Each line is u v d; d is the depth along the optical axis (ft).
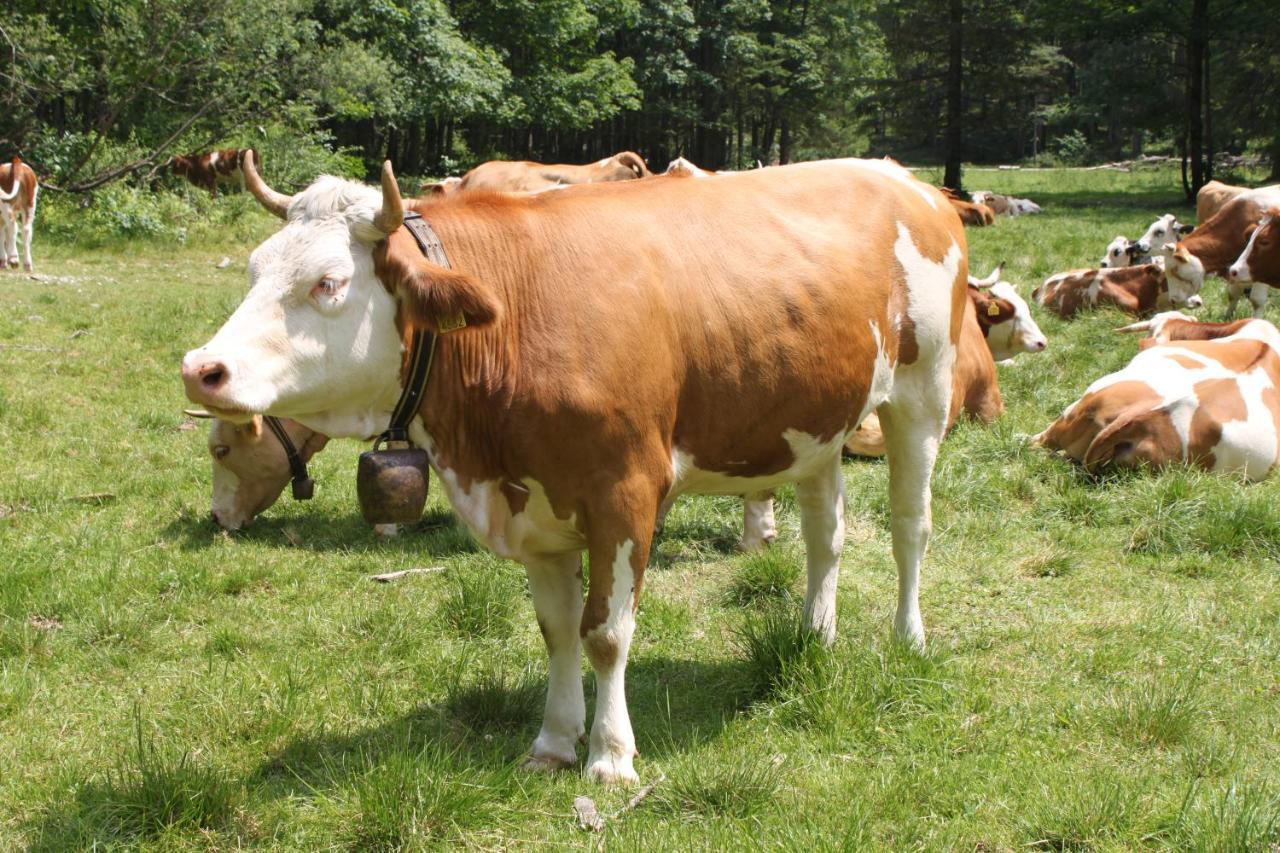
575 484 12.05
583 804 12.17
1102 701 14.60
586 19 133.80
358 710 14.98
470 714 14.84
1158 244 55.88
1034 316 43.04
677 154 179.93
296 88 89.76
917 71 156.97
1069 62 209.26
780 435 13.61
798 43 167.02
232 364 10.63
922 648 15.92
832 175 14.99
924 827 11.72
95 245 61.93
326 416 11.98
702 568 20.80
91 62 79.87
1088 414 24.16
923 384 15.57
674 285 12.66
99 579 19.10
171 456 26.50
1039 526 21.98
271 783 13.08
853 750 13.62
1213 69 126.00
